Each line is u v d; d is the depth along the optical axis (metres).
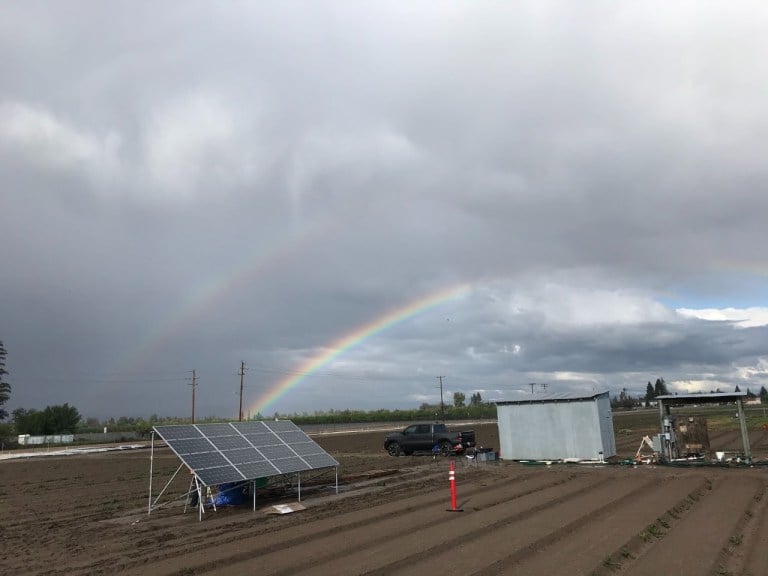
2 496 21.38
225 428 17.41
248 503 17.09
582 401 26.33
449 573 8.81
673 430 24.16
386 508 15.27
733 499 14.64
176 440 15.34
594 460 25.67
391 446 35.00
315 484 21.09
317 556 10.20
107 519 15.53
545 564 9.16
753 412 80.12
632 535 10.86
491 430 61.22
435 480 21.53
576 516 12.98
